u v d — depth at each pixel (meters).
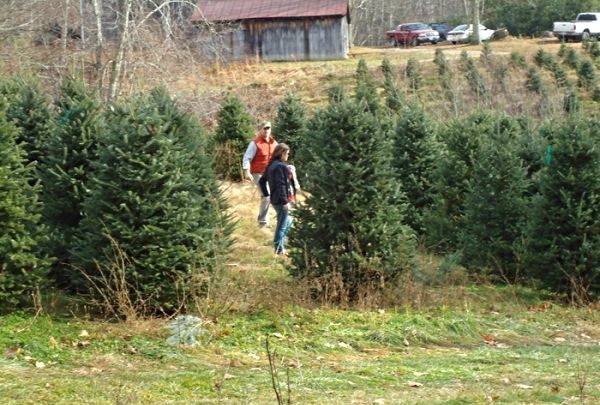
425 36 66.38
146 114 10.98
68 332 9.96
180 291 10.76
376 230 12.31
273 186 15.47
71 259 11.47
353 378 8.98
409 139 18.14
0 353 9.12
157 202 10.75
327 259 12.35
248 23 52.72
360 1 79.81
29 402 7.48
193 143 12.48
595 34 61.66
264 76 46.47
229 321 10.84
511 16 69.56
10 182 10.83
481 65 48.16
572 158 13.73
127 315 10.41
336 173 12.38
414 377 9.14
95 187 10.98
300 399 7.96
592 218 13.62
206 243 11.06
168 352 9.56
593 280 13.49
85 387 8.05
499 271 15.04
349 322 11.31
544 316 12.70
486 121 18.42
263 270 14.19
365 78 41.25
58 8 30.06
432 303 12.55
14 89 16.09
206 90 28.83
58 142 12.51
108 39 31.12
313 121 16.70
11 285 10.48
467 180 16.95
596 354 10.66
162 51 25.02
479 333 11.54
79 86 14.35
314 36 52.78
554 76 43.19
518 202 15.06
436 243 16.83
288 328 10.81
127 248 10.63
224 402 7.71
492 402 8.01
